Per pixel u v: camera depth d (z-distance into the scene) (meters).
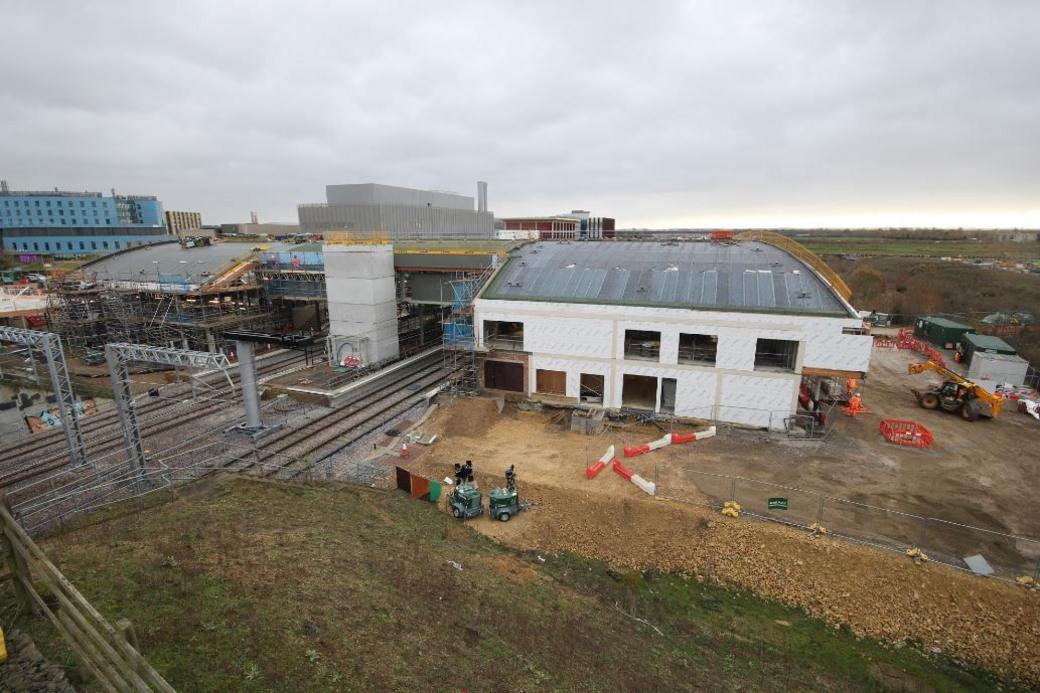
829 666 18.44
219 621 13.63
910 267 114.50
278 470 29.25
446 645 14.99
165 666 11.44
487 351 39.78
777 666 18.14
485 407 37.97
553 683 14.26
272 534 20.28
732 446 32.44
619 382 37.72
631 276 40.19
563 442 33.62
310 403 40.66
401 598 17.20
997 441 33.56
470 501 25.62
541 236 81.50
